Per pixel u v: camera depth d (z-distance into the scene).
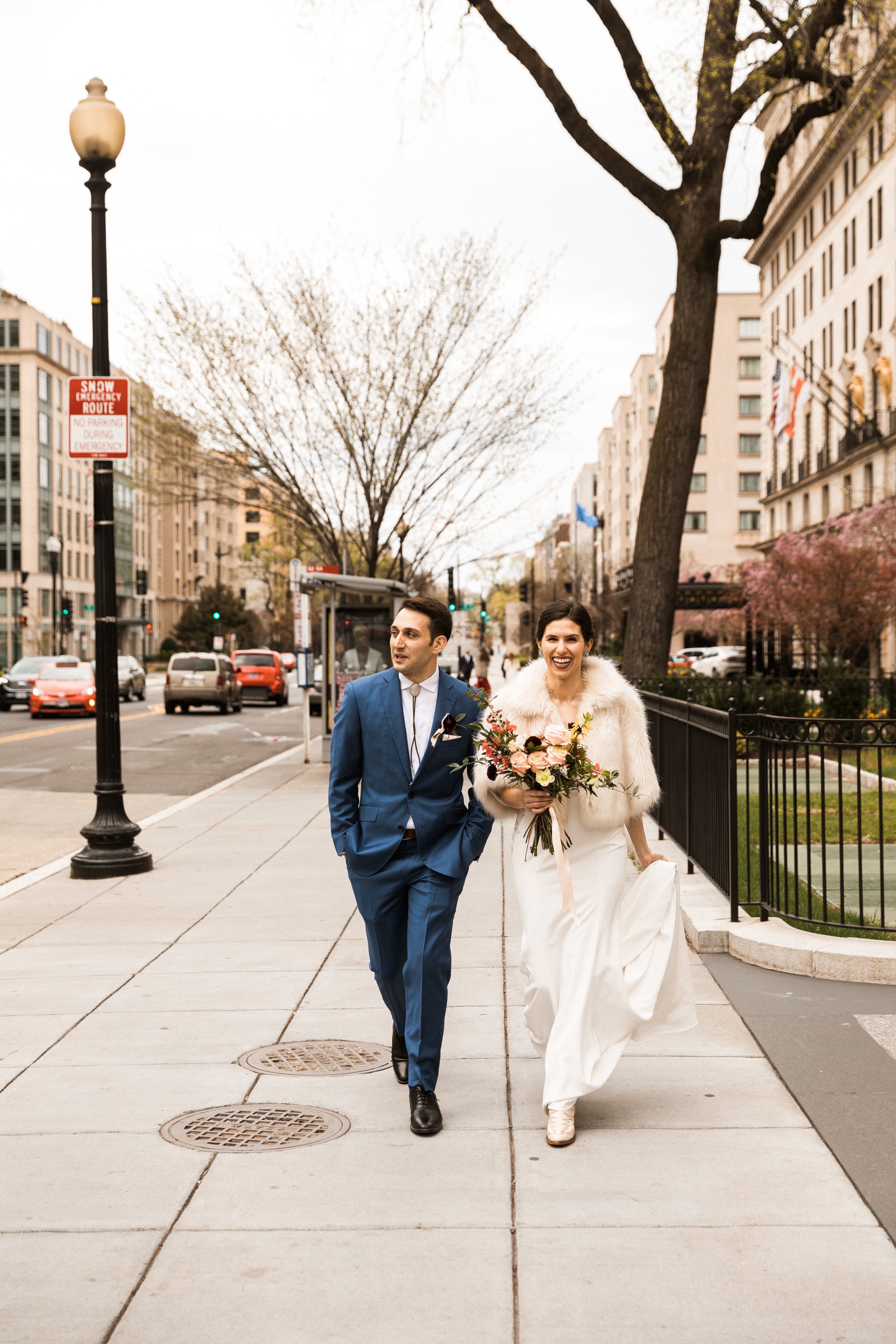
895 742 6.39
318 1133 4.38
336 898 8.85
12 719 36.03
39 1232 3.60
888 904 7.75
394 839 4.54
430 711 4.62
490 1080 4.96
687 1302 3.17
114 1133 4.37
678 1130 4.35
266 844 11.61
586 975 4.41
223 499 29.80
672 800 10.43
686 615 64.19
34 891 9.38
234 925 7.94
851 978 6.22
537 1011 4.54
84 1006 6.04
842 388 51.06
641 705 4.65
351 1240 3.53
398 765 4.56
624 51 15.04
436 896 4.51
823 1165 4.03
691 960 6.73
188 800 15.42
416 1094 4.45
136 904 8.75
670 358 17.00
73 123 9.97
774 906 7.12
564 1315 3.11
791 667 32.09
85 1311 3.16
